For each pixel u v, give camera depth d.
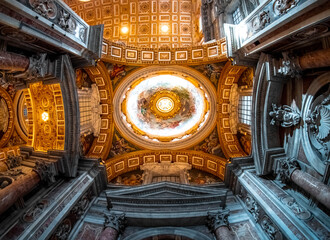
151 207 11.83
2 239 7.92
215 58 14.59
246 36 10.44
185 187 12.79
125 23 24.06
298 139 9.98
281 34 8.20
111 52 14.34
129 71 16.03
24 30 7.13
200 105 19.44
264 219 10.28
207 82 16.45
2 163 11.75
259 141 11.56
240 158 13.00
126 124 17.83
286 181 10.27
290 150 10.45
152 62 15.59
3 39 7.77
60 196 10.36
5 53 7.68
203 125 17.77
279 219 9.16
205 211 11.52
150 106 21.81
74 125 12.04
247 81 14.89
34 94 12.59
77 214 11.20
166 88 21.48
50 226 9.03
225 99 16.83
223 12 16.17
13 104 17.38
